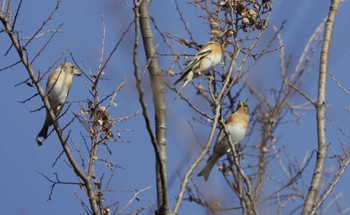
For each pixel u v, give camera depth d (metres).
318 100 11.48
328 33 11.70
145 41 10.39
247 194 10.93
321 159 10.91
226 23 12.83
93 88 11.50
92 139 11.45
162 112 9.83
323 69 11.59
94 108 11.51
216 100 10.25
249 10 12.55
